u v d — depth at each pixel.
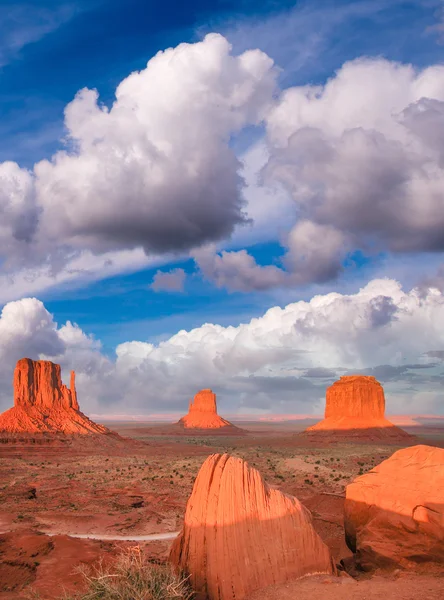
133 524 43.84
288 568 19.52
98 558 29.59
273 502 20.53
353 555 23.67
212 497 20.56
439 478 21.36
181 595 17.95
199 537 20.06
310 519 20.67
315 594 17.95
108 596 17.98
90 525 43.59
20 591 24.89
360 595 17.55
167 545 35.38
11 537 34.91
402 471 22.52
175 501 55.53
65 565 28.52
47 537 34.91
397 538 21.05
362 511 22.77
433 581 18.62
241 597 18.59
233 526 19.84
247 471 20.97
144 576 18.59
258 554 19.48
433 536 20.23
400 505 21.42
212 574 19.25
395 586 18.23
